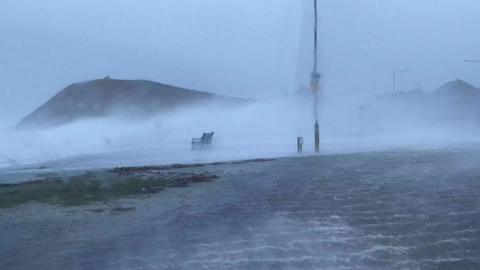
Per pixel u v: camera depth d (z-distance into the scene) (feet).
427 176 43.73
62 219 33.99
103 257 24.40
